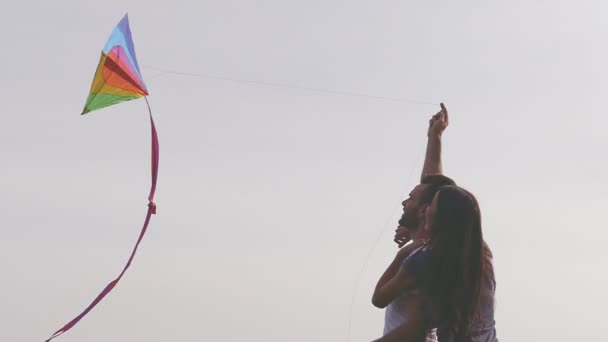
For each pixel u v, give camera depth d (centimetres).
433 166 560
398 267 491
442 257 454
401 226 517
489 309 475
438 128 570
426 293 453
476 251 460
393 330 455
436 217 462
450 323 450
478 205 468
